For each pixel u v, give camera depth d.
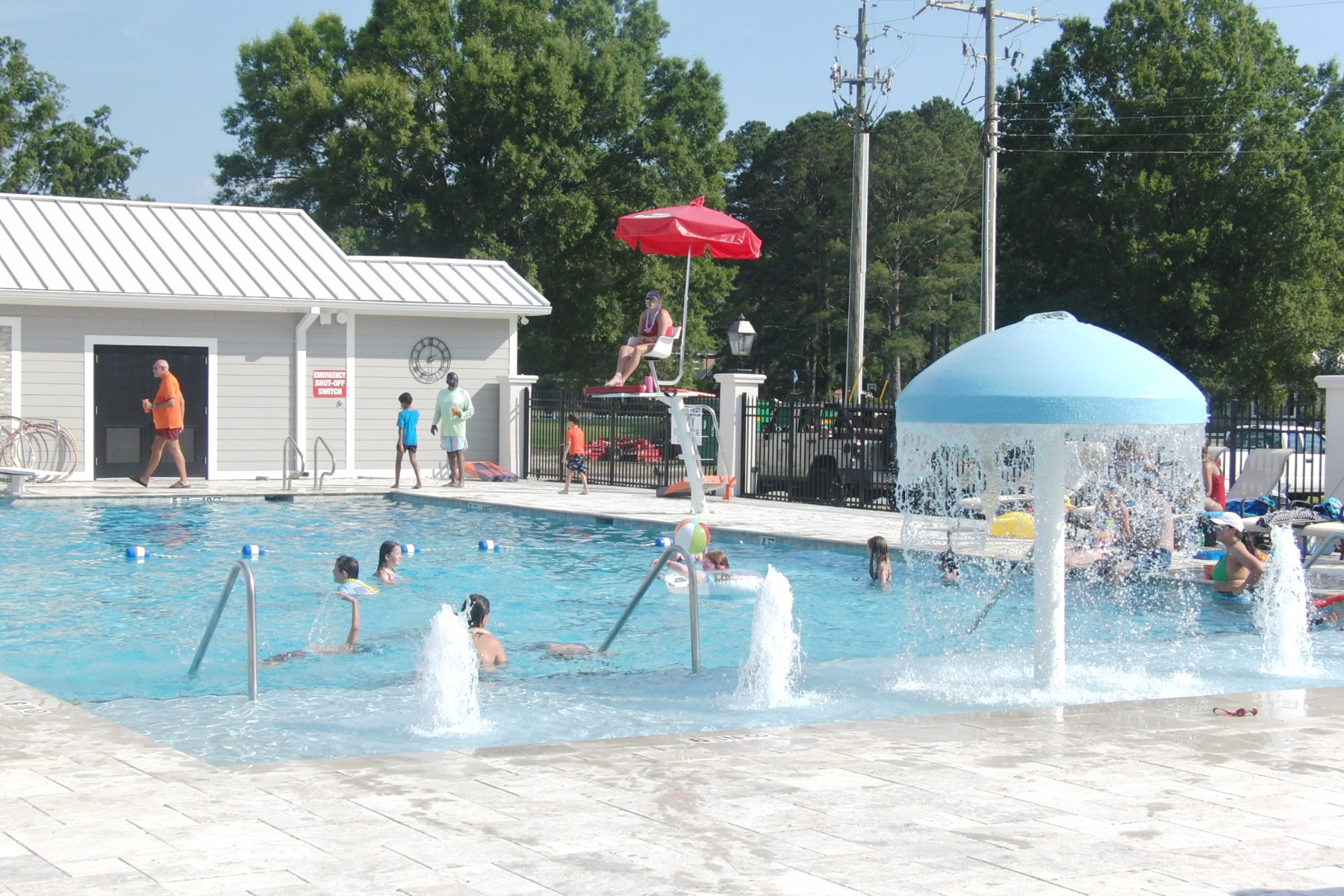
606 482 23.48
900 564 13.20
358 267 24.52
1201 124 39.62
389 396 23.80
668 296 43.41
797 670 8.05
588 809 4.57
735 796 4.77
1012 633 9.70
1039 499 7.50
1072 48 43.75
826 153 66.19
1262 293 39.16
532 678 7.74
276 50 45.06
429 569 13.12
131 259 22.23
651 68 48.78
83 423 21.23
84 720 5.89
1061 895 3.75
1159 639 9.24
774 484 20.48
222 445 22.38
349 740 5.98
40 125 50.72
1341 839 4.30
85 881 3.75
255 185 47.69
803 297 65.69
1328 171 40.19
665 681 7.65
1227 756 5.47
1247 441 19.70
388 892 3.70
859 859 4.06
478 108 39.78
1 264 20.77
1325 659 8.42
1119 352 7.26
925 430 7.69
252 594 6.94
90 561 13.30
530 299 24.72
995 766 5.26
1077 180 41.41
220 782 4.88
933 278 62.25
